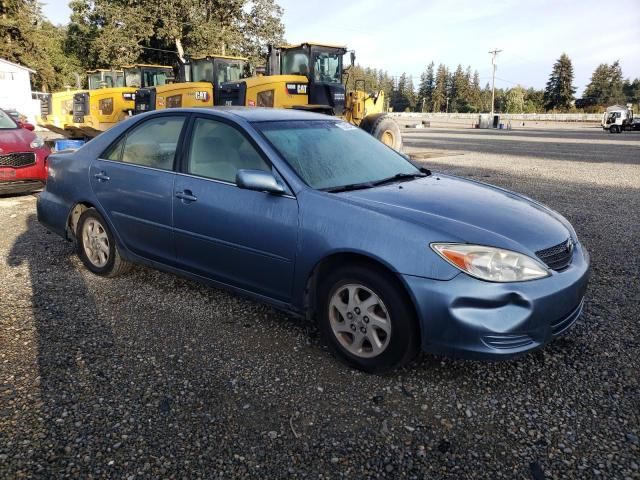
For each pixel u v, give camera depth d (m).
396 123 13.83
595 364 3.21
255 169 3.49
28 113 36.03
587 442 2.50
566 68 112.88
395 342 2.91
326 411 2.73
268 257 3.35
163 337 3.52
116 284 4.50
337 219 3.06
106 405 2.75
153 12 34.19
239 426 2.60
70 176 4.68
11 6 43.78
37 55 45.66
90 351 3.32
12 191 7.95
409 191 3.48
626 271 4.95
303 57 12.77
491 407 2.78
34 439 2.48
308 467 2.33
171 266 4.02
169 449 2.43
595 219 7.11
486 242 2.82
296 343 3.46
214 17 37.03
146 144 4.20
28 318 3.79
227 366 3.16
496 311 2.72
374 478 2.27
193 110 3.99
